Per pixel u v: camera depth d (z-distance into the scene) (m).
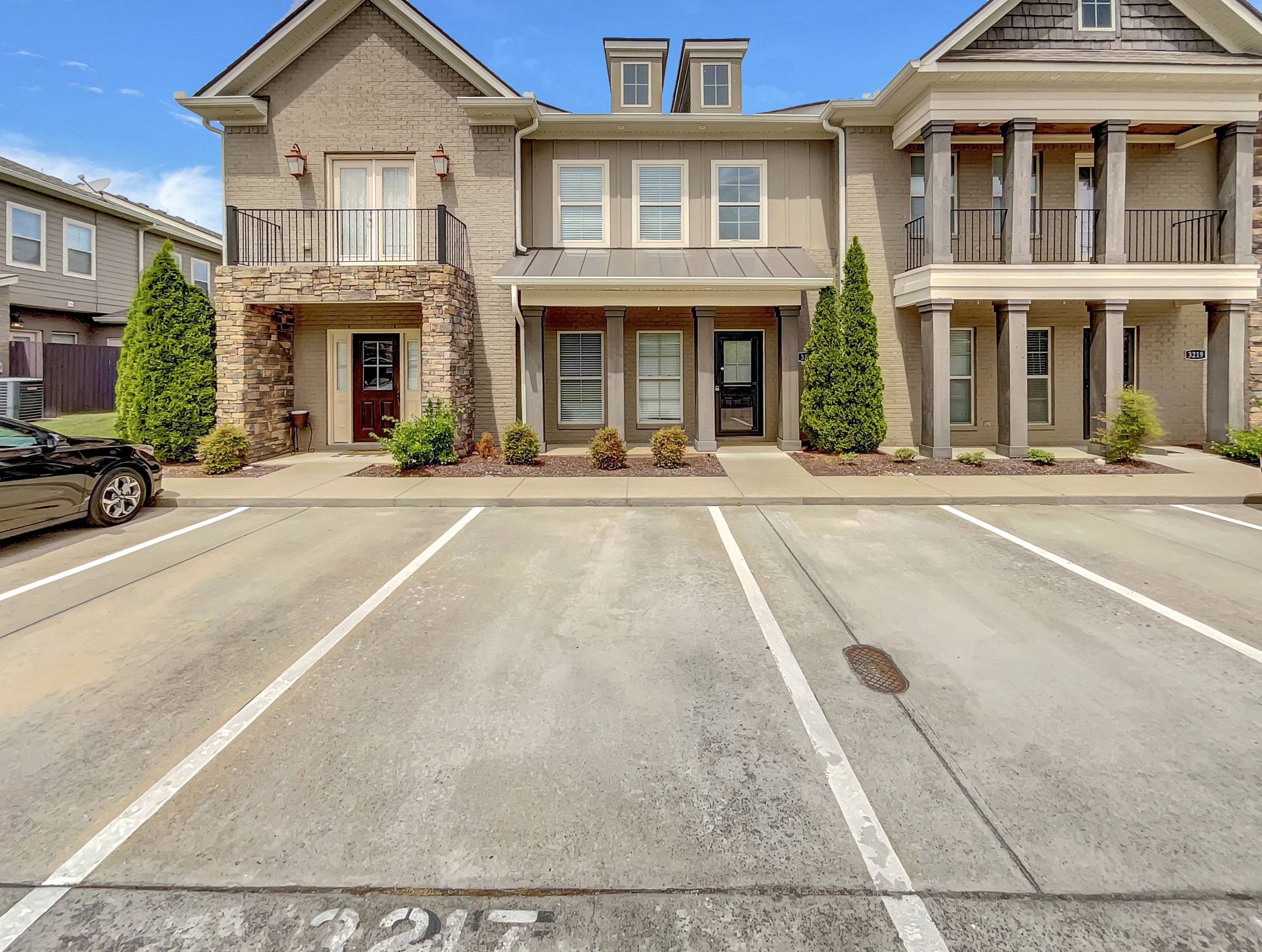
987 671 3.58
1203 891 2.07
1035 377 12.64
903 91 10.88
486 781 2.64
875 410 11.30
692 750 2.85
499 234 12.01
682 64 14.15
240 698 3.32
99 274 18.22
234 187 11.89
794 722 3.07
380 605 4.64
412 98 11.84
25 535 6.59
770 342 12.92
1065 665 3.64
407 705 3.25
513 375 12.09
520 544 6.25
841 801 2.51
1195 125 11.29
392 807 2.49
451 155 11.92
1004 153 10.95
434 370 10.66
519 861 2.21
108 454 6.99
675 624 4.28
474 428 12.06
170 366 10.60
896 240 12.14
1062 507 7.76
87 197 17.47
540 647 3.93
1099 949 1.88
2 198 15.80
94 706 3.24
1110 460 10.38
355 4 11.66
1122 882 2.11
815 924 1.97
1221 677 3.48
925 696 3.30
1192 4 10.97
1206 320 12.43
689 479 9.23
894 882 2.12
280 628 4.23
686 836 2.32
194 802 2.52
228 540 6.39
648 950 1.88
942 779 2.64
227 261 11.20
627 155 12.59
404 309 12.38
